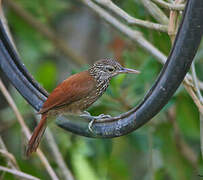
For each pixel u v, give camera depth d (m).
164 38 11.06
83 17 16.84
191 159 12.92
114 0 13.32
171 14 8.76
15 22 15.02
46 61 16.09
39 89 9.77
